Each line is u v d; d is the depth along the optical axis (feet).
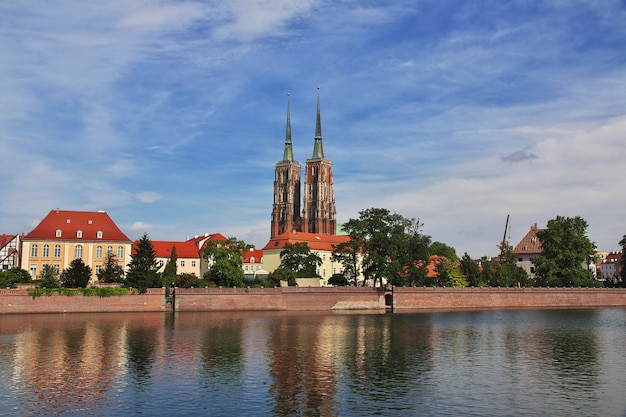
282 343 259.60
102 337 270.67
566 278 592.60
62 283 429.38
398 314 449.06
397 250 533.14
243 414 144.77
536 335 302.66
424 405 154.51
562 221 602.03
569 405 155.74
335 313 448.24
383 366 207.21
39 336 272.92
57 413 143.74
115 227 541.75
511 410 150.71
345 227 540.11
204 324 335.26
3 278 418.51
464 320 392.68
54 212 530.68
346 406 152.76
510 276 647.56
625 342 276.21
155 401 155.22
